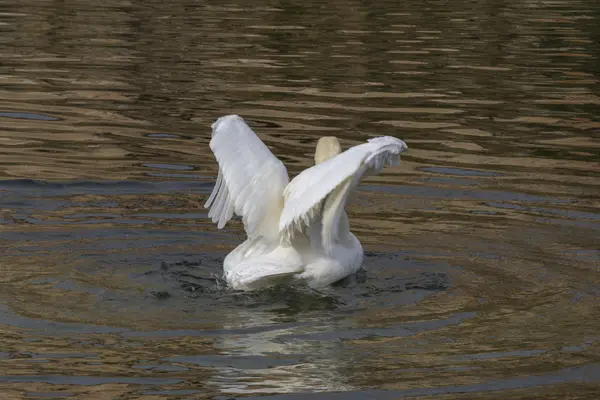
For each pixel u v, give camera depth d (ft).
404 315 33.65
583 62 81.61
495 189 49.44
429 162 54.13
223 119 35.65
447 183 50.44
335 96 68.49
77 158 53.01
